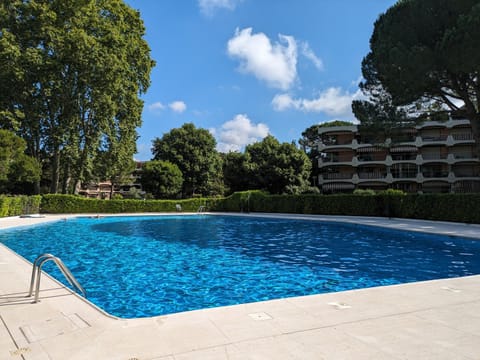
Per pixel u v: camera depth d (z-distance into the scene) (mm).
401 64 18234
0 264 7348
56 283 5730
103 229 17828
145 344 3176
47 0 25000
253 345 3121
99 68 24828
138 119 30453
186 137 46438
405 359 2820
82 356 2949
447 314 4000
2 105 24906
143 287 6664
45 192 39031
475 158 40906
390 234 15453
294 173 40250
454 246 11805
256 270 8180
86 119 28609
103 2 27938
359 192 28938
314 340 3232
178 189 43594
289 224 20766
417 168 43219
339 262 9164
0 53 22266
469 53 15656
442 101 20938
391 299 4633
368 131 23250
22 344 3244
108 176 31266
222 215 27812
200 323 3727
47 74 24500
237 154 42688
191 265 8773
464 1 16812
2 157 19359
